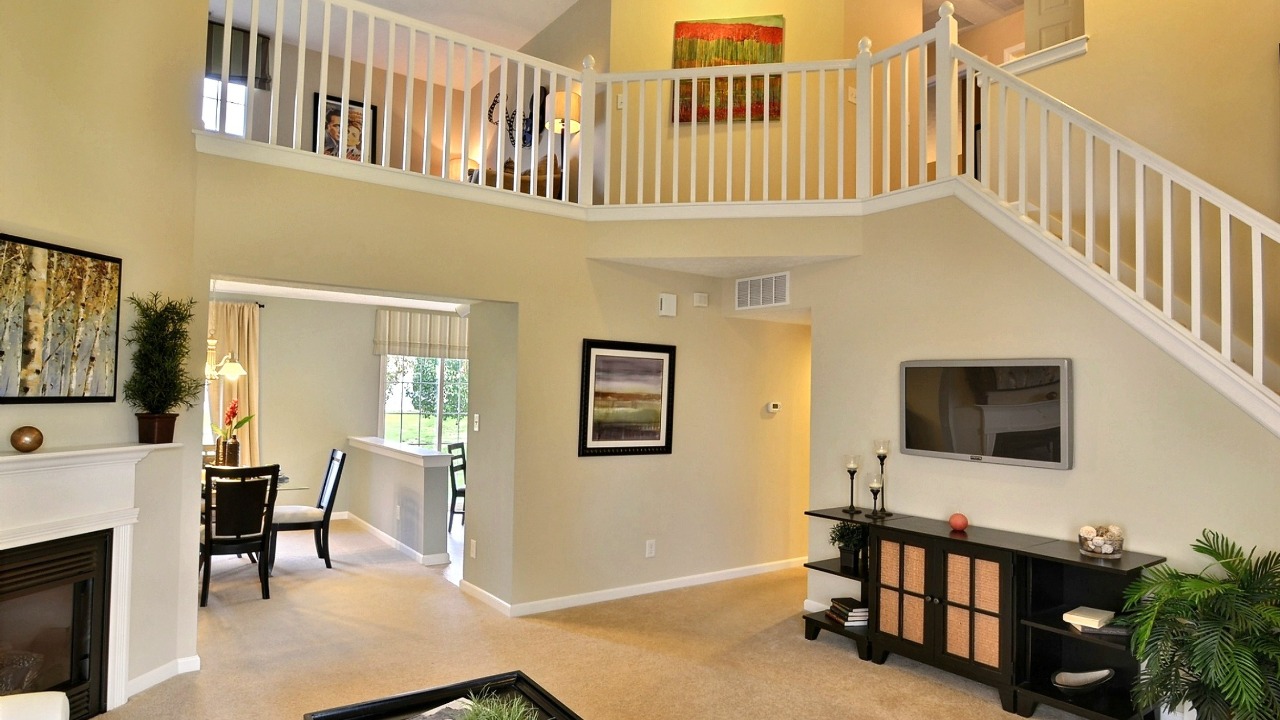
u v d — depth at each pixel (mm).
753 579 5859
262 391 7988
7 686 2953
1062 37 4594
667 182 5559
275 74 3961
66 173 3168
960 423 4062
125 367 3496
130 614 3455
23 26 2998
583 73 5098
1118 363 3457
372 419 8641
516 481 4816
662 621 4758
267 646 4195
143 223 3518
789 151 5645
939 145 4285
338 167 4145
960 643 3656
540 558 4922
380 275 4277
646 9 5684
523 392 4844
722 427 5844
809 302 5043
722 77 5391
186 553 3781
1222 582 2744
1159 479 3309
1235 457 3076
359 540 7188
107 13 3342
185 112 3717
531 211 4883
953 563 3695
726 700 3564
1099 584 3582
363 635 4402
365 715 2494
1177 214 3764
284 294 7781
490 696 2646
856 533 4363
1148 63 3930
